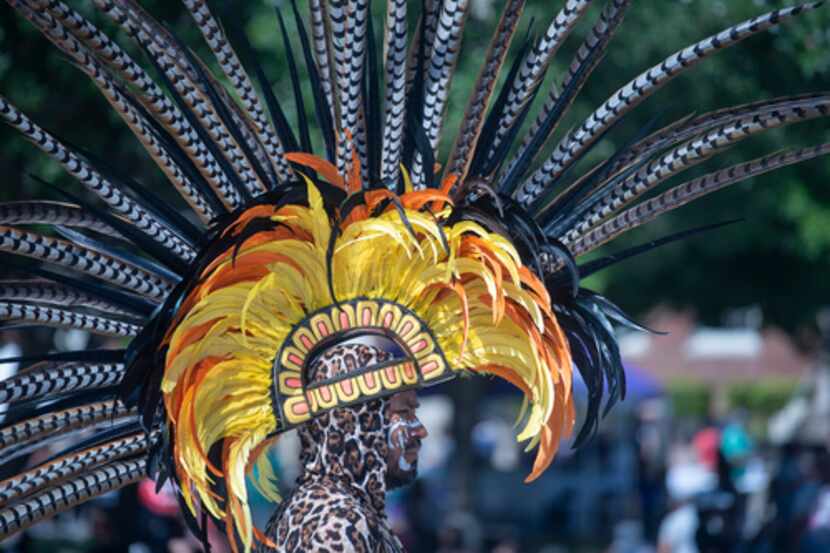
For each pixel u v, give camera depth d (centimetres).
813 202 2072
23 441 482
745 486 2442
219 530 486
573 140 504
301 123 514
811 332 3112
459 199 480
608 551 2648
